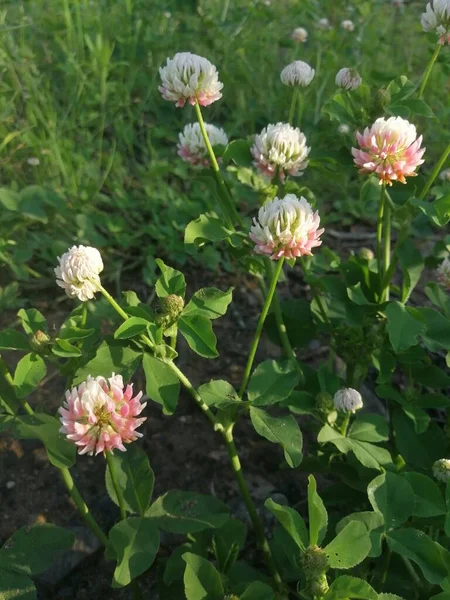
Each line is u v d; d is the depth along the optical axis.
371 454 0.17
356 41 0.40
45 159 0.30
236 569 0.18
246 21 0.41
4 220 0.27
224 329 0.27
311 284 0.21
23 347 0.17
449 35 0.20
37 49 0.36
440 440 0.20
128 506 0.17
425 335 0.19
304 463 0.20
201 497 0.17
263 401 0.17
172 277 0.17
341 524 0.15
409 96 0.21
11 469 0.21
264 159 0.20
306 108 0.36
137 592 0.18
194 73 0.19
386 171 0.18
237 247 0.20
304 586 0.15
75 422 0.14
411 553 0.15
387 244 0.21
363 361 0.21
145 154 0.33
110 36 0.38
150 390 0.16
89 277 0.16
